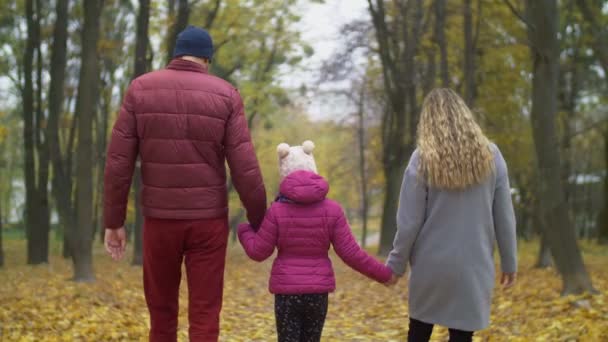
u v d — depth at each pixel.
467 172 3.29
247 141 3.39
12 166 34.41
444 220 3.35
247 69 21.00
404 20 16.75
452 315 3.38
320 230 3.53
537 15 7.96
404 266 3.51
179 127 3.25
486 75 17.05
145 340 5.64
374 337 6.44
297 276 3.50
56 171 12.62
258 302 9.87
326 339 6.38
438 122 3.41
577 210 36.53
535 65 8.09
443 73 14.44
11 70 20.36
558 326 5.77
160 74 3.32
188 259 3.41
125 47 21.39
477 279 3.36
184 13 14.81
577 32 16.39
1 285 9.59
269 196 35.25
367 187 34.06
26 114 16.88
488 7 14.45
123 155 3.27
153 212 3.29
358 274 14.96
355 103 24.50
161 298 3.50
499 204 3.44
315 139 36.47
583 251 22.48
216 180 3.36
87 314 6.68
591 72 19.05
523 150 18.06
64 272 13.76
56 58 14.06
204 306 3.38
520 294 8.48
